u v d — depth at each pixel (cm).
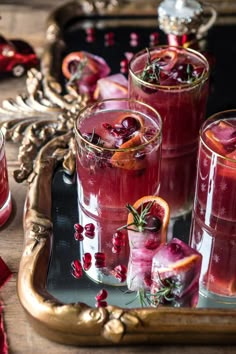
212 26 100
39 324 63
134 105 76
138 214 67
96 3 103
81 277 68
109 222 74
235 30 100
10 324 65
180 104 78
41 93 89
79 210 75
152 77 77
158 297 65
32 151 81
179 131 80
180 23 91
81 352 63
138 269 67
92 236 72
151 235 66
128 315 62
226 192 70
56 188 77
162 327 62
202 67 80
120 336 61
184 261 63
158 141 71
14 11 105
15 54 92
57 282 67
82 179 73
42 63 94
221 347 63
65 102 87
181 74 78
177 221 75
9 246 72
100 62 91
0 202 73
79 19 103
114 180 70
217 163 69
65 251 70
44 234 70
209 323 62
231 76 93
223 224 72
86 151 70
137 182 71
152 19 103
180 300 65
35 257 68
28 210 73
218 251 71
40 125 84
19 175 78
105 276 68
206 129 72
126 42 99
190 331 62
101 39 99
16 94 91
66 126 84
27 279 65
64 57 96
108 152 69
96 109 75
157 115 73
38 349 63
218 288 67
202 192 72
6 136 83
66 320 62
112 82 86
